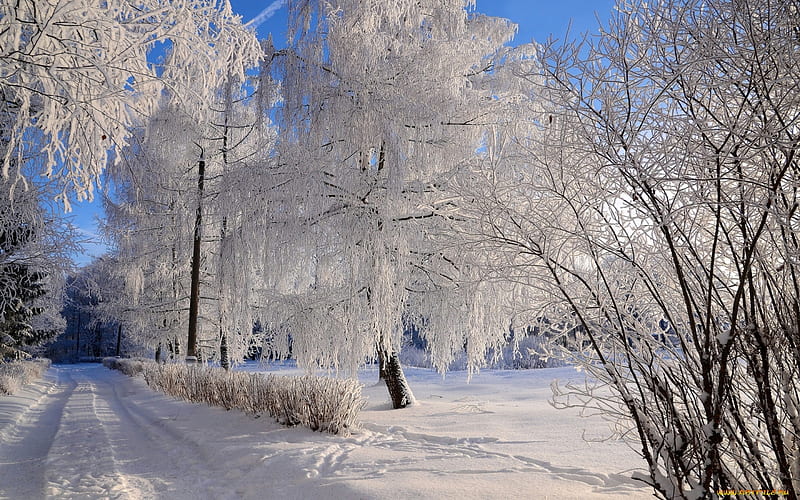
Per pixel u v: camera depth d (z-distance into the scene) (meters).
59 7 3.78
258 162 9.69
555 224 3.26
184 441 7.41
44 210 10.35
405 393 10.09
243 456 5.86
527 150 3.44
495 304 8.33
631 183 2.72
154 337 20.50
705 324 2.70
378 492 3.96
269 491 4.57
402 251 8.71
